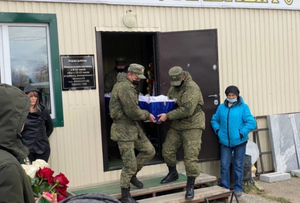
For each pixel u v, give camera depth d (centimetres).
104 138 547
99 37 539
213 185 547
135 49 802
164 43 571
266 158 672
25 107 200
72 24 523
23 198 191
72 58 523
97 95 540
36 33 511
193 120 486
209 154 588
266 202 532
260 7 652
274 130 662
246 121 554
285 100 684
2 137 193
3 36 493
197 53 579
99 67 541
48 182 299
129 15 553
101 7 539
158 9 575
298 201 534
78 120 529
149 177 552
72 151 525
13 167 186
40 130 471
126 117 453
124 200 454
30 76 509
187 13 596
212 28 615
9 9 487
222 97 626
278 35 674
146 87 693
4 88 197
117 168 557
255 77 654
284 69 682
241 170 559
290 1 680
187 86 480
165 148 512
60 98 516
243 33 641
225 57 627
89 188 511
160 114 483
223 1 619
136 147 471
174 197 486
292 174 663
